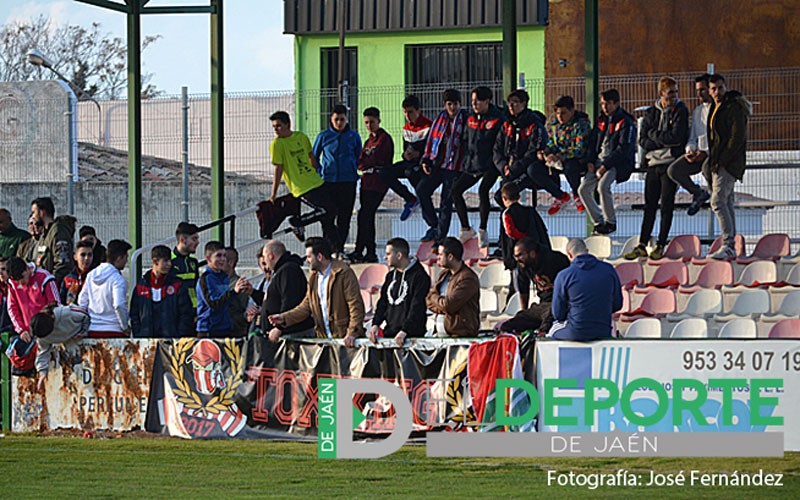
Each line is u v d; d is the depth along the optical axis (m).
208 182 64.12
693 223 56.88
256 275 54.31
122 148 68.12
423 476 31.83
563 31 85.19
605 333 33.69
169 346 37.78
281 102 61.00
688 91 74.44
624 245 53.56
